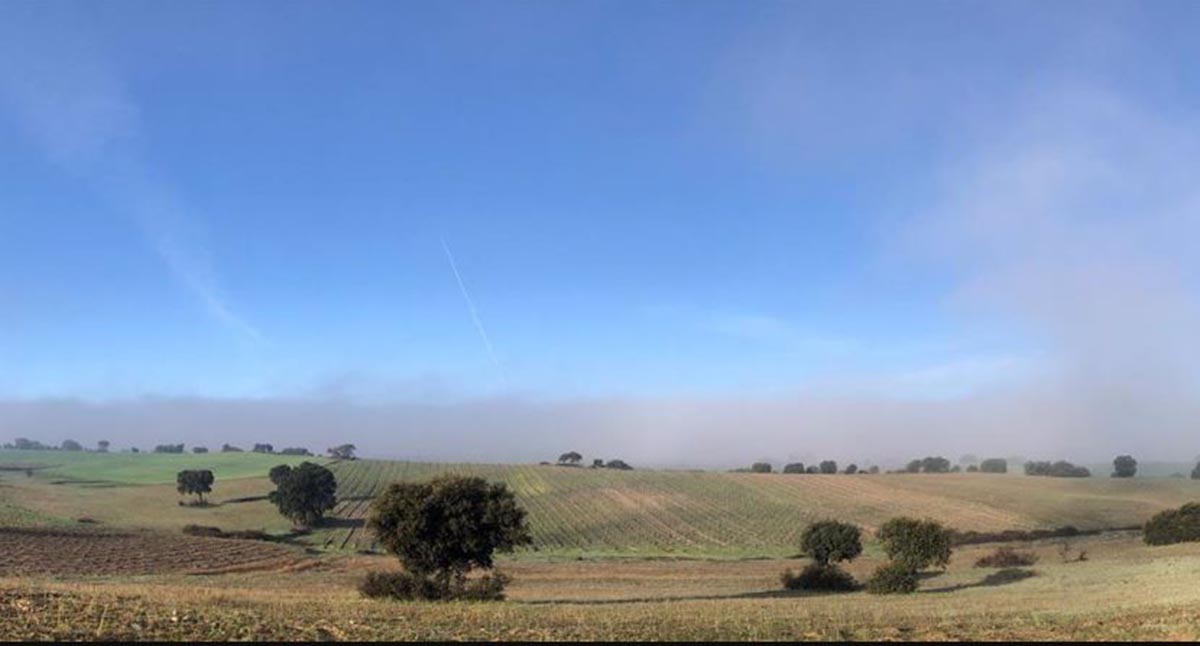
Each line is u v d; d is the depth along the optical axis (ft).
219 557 263.90
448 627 80.33
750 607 111.45
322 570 242.17
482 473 560.20
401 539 134.62
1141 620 82.58
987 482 513.04
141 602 95.09
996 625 82.23
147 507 433.48
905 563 175.01
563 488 492.95
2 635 67.41
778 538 359.05
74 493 476.13
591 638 72.08
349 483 524.52
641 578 220.23
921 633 76.23
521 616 92.43
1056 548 277.64
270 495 427.74
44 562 222.69
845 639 72.49
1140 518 390.01
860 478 529.86
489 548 137.49
